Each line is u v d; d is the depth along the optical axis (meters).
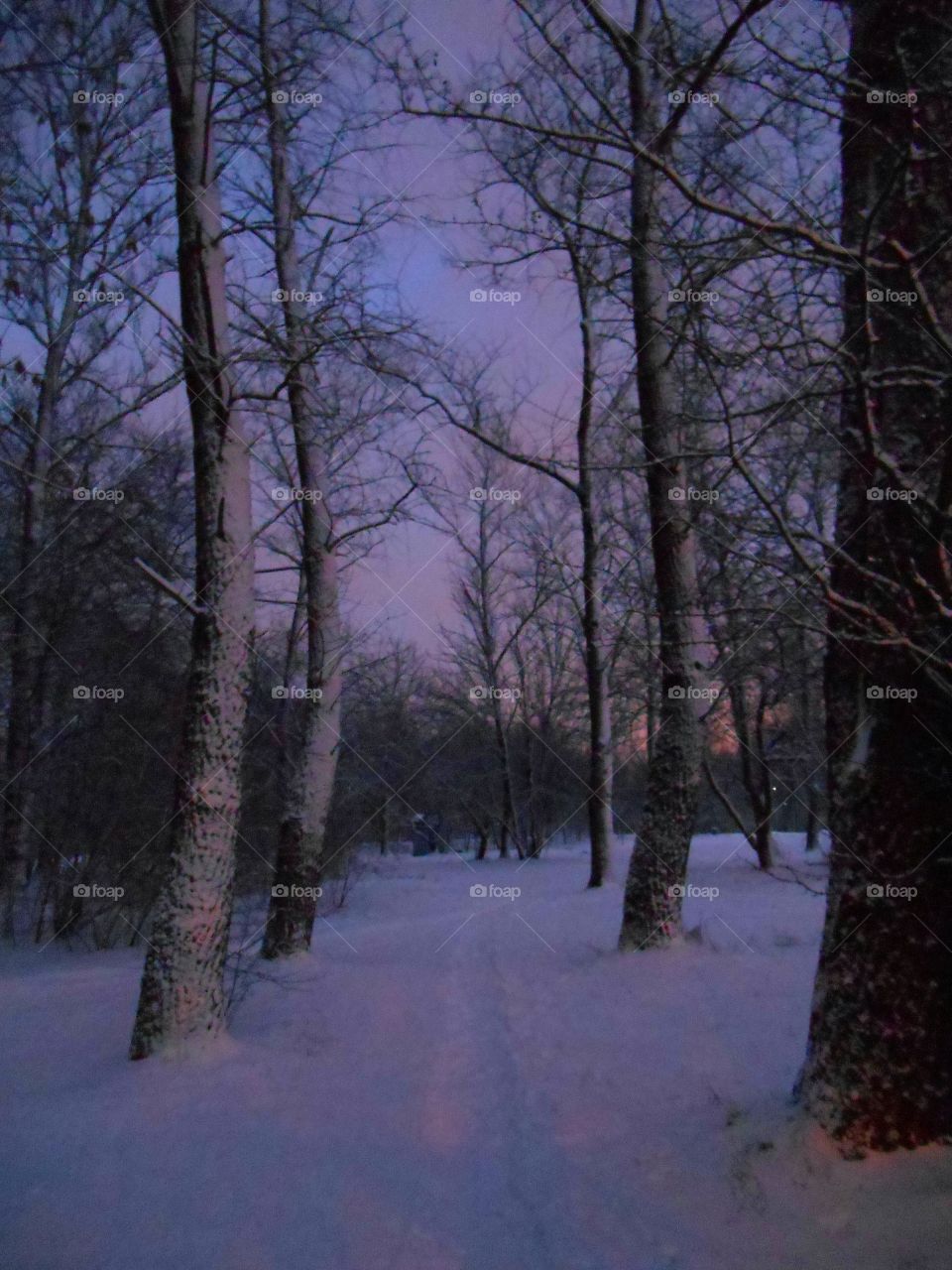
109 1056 8.10
